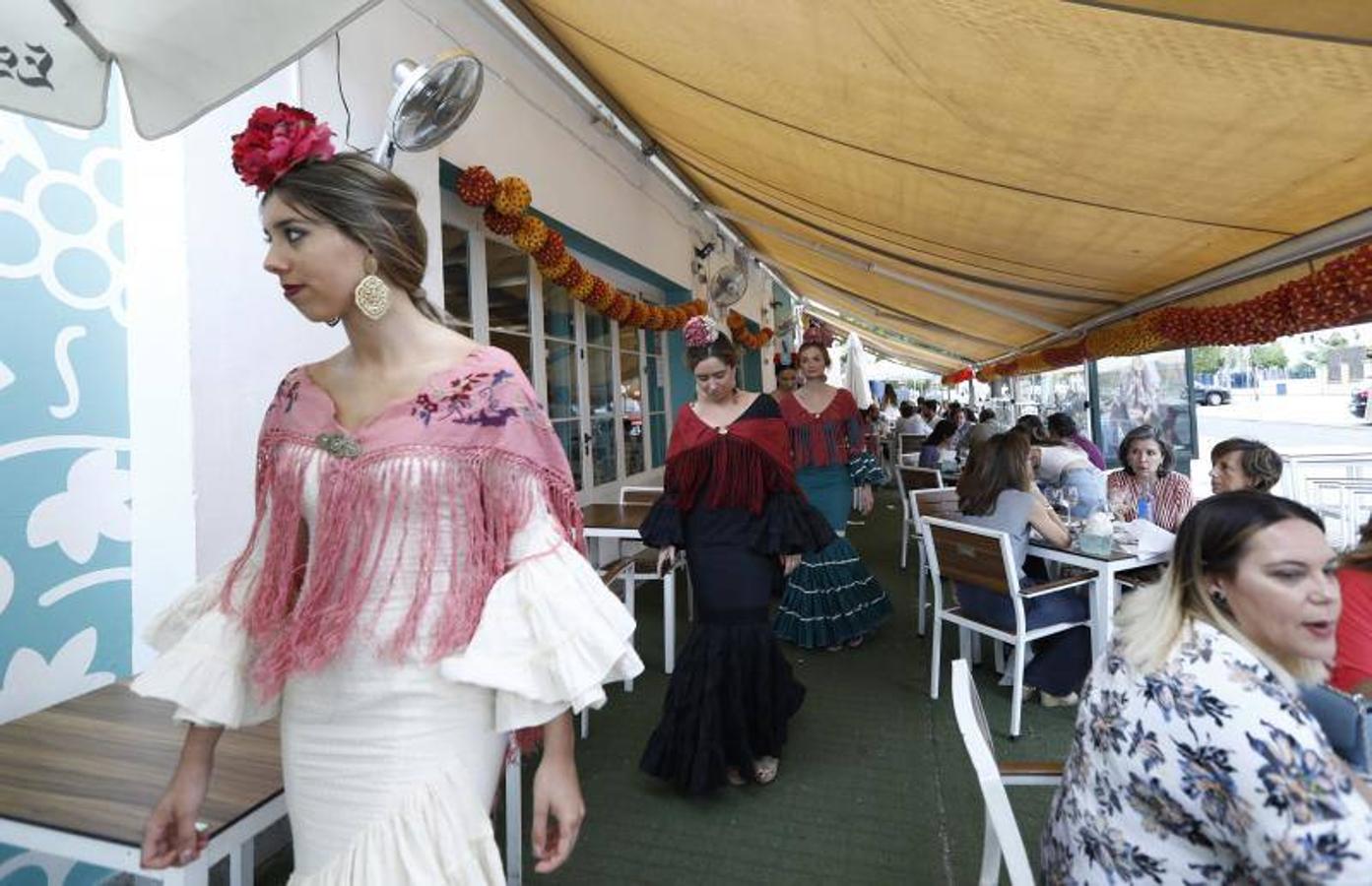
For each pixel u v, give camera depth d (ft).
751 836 7.45
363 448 2.91
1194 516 3.93
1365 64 4.81
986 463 10.57
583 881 6.79
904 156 9.23
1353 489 16.61
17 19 4.12
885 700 10.82
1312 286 8.14
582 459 17.35
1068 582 9.70
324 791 2.89
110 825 3.66
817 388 13.50
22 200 5.79
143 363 6.66
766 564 8.24
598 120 15.79
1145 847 3.51
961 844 7.29
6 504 5.71
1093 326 17.25
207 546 6.74
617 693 11.18
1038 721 10.09
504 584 2.92
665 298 22.86
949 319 28.48
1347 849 2.93
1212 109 5.94
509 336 14.26
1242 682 3.35
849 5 5.73
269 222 2.95
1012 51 5.72
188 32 4.40
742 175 15.74
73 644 6.17
